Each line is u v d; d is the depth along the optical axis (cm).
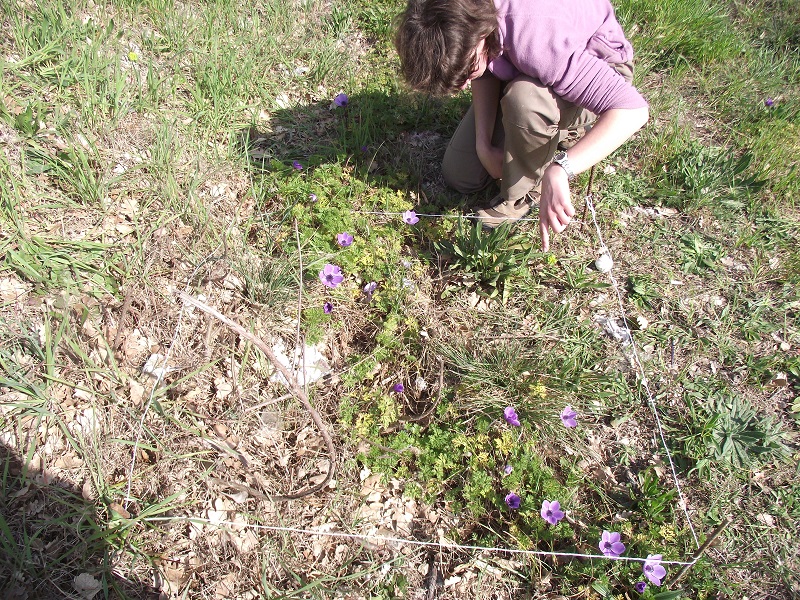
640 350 262
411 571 202
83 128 265
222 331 234
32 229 231
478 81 261
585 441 234
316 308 249
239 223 271
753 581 207
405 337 250
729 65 405
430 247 284
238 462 213
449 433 226
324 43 364
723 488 226
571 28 224
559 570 204
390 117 329
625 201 317
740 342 270
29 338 205
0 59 260
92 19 302
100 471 194
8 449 191
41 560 178
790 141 355
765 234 312
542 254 279
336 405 232
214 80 310
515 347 250
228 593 189
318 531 203
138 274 236
